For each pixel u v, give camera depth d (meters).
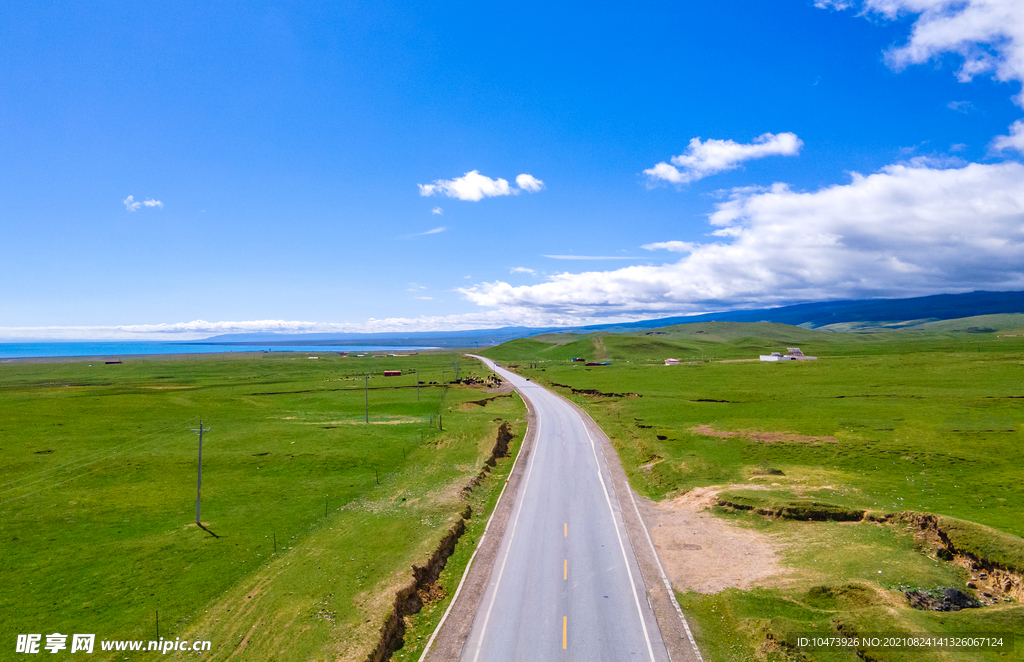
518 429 90.31
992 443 68.75
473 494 55.50
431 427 95.62
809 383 136.12
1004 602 30.95
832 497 48.88
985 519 44.59
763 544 40.66
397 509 51.81
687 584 34.88
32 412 116.12
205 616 35.12
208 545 48.44
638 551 40.09
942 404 95.31
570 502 52.03
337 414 114.69
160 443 86.75
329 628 29.91
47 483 67.94
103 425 102.94
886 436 74.44
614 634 29.14
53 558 46.31
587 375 186.50
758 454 69.44
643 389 140.88
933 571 34.47
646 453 69.12
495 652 27.91
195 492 64.19
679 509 49.94
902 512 42.81
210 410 121.25
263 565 43.53
